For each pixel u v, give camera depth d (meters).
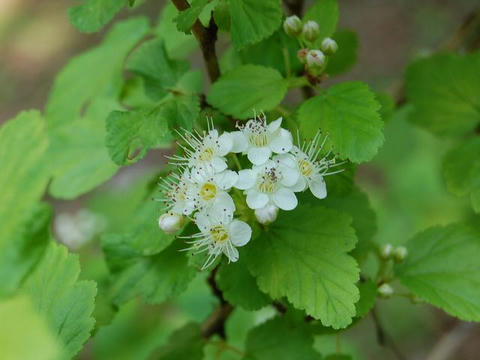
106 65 0.17
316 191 0.13
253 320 0.22
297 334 0.15
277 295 0.13
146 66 0.15
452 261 0.14
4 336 0.07
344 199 0.15
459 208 0.29
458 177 0.16
